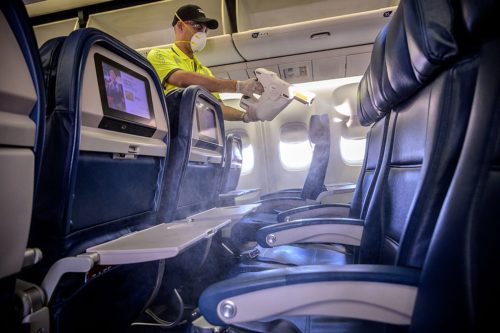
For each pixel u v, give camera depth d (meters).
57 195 0.83
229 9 3.50
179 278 1.80
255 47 3.49
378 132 1.76
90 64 0.92
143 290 1.26
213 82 2.28
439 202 0.71
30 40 0.64
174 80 2.40
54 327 0.87
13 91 0.61
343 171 4.45
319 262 1.72
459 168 0.60
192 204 1.87
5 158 0.59
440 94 0.72
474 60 0.67
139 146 1.12
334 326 0.92
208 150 1.88
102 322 1.07
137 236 1.04
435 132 0.72
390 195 1.18
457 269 0.57
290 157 4.64
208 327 0.72
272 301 0.68
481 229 0.55
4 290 0.67
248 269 1.80
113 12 3.67
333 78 4.04
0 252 0.60
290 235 1.51
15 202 0.62
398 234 1.03
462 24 0.63
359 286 0.67
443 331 0.58
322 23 3.25
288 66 3.83
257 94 2.23
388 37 1.03
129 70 1.12
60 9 3.75
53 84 0.85
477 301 0.54
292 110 4.49
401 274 0.68
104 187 1.00
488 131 0.56
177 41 2.84
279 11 3.57
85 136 0.86
